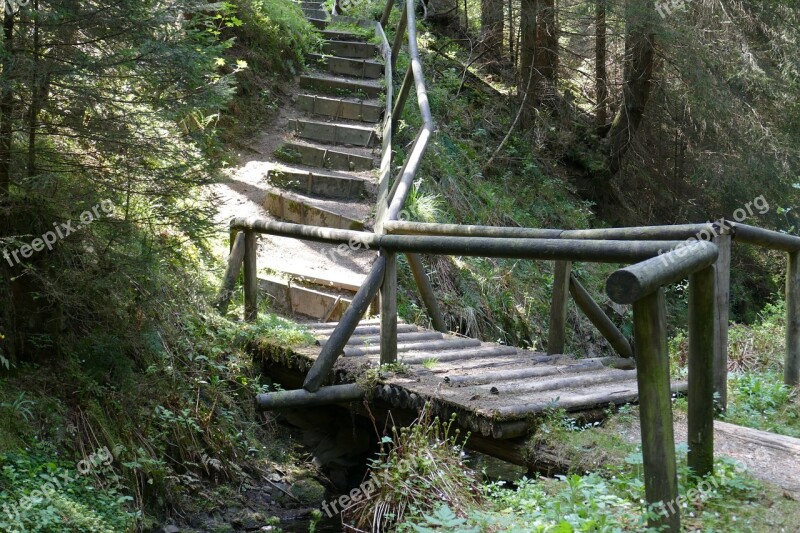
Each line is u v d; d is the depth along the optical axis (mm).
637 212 14039
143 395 4898
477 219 9648
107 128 4535
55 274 4656
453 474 3949
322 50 11383
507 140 12484
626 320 9570
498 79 14492
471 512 3434
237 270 6305
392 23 13539
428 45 13844
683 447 3525
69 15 4285
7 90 4168
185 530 4465
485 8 14414
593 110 14867
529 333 8398
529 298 8695
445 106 12031
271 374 5820
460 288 8141
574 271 9711
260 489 5039
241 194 8367
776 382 5039
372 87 10484
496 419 4043
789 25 12398
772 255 13742
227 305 6262
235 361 5656
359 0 13750
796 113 12656
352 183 8523
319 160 9062
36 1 4297
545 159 12820
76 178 4703
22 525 3457
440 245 4613
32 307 4715
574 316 9055
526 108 13039
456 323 7797
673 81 13266
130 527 4098
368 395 4953
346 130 9469
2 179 4473
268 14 10508
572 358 5652
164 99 4684
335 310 6867
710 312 3314
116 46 4594
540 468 3973
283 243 7902
